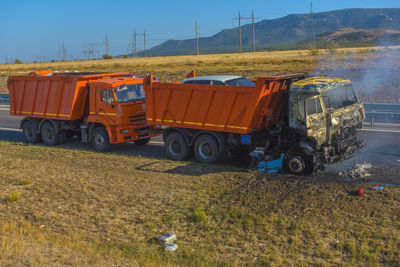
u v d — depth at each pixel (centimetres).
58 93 1619
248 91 1123
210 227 812
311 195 909
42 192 1055
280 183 995
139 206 936
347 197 883
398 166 1104
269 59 5466
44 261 620
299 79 1213
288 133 1110
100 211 921
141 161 1302
